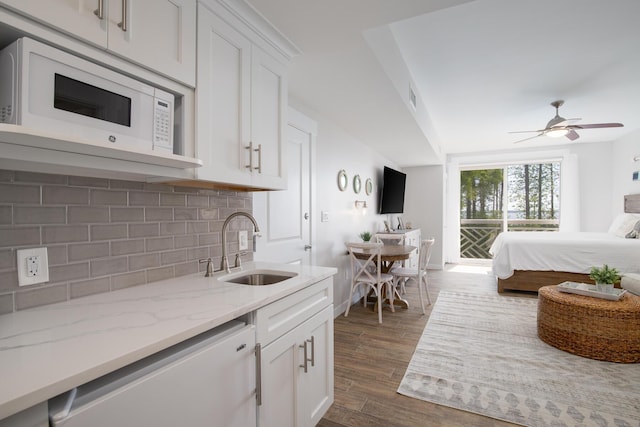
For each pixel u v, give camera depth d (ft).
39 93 2.65
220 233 5.95
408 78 9.77
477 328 10.19
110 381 2.46
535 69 9.91
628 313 7.75
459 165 23.21
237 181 4.84
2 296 3.22
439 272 19.85
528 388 6.72
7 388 1.89
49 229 3.56
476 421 5.73
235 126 4.82
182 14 3.96
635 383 6.87
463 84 11.10
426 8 4.80
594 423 5.60
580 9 6.91
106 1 3.16
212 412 3.19
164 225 4.88
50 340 2.61
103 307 3.49
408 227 19.60
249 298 3.88
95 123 3.06
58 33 2.84
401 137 13.60
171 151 3.80
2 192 3.22
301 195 9.37
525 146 21.01
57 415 2.04
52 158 2.87
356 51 6.20
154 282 4.70
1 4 2.45
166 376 2.72
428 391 6.64
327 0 4.59
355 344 9.04
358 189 13.97
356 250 11.49
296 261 9.03
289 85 7.97
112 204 4.18
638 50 8.71
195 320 3.10
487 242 22.85
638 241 13.21
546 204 21.18
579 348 8.18
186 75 4.01
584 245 13.37
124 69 3.37
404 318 11.27
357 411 6.02
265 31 5.36
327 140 11.22
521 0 6.63
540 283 13.94
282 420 4.37
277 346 4.22
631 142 17.37
